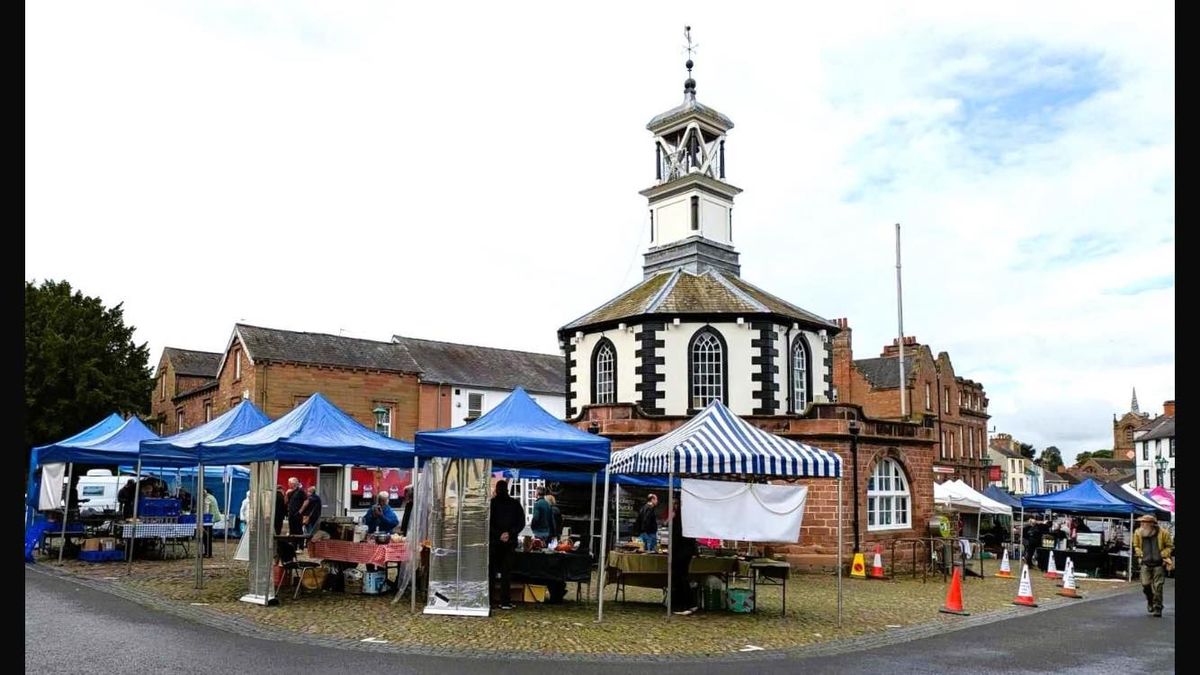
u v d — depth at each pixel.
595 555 22.09
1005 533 36.62
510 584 15.80
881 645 12.88
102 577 18.62
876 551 23.05
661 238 33.06
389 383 40.88
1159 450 82.12
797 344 29.16
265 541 15.16
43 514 24.09
